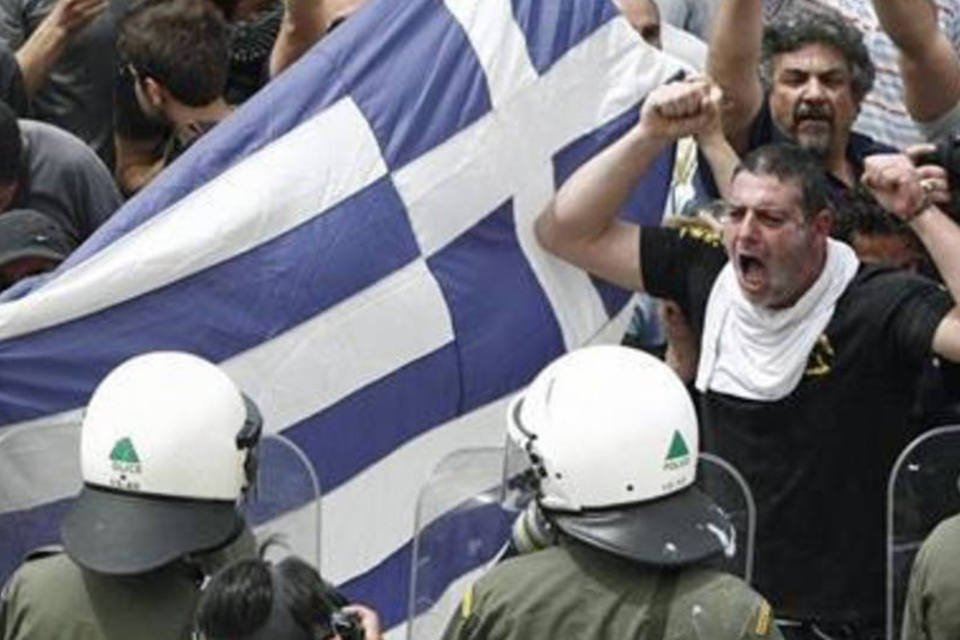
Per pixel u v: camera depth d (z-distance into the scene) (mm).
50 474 11750
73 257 12008
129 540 9305
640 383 9383
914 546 11305
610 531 9242
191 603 9406
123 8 15828
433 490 11266
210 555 9500
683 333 12828
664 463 9289
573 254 12797
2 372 11852
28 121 14398
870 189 12469
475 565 11242
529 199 12758
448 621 10633
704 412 12406
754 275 12086
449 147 12578
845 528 12148
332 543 12344
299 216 12273
